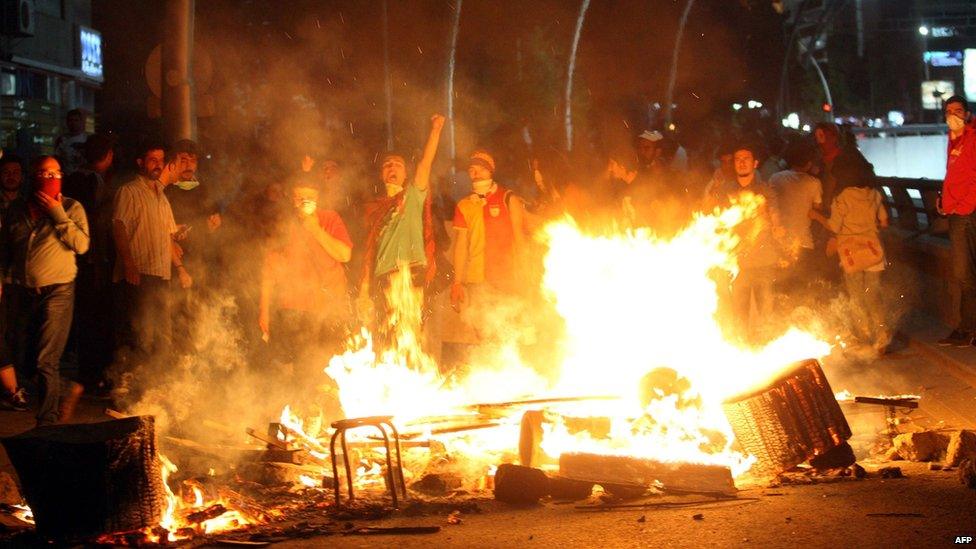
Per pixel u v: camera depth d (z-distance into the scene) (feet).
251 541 21.62
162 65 46.80
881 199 44.16
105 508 21.70
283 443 27.86
